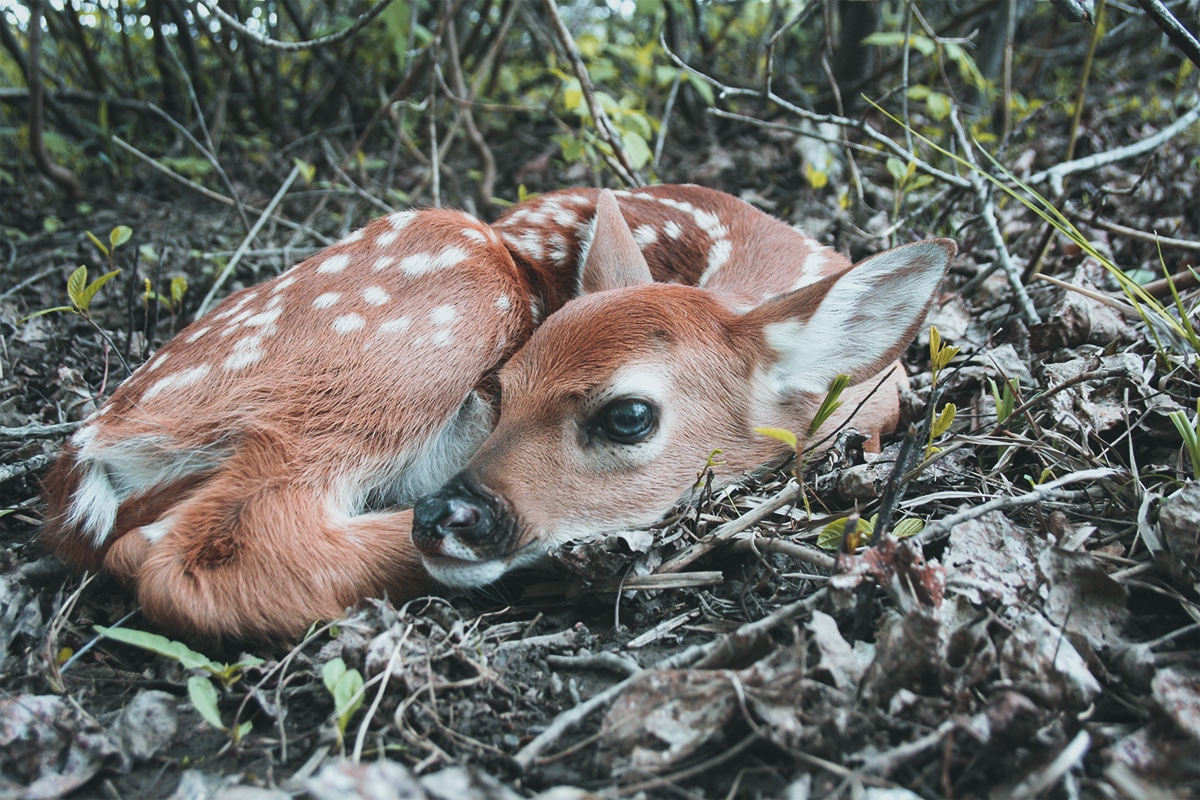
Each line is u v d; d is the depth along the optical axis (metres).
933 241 0.50
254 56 1.14
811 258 0.63
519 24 1.23
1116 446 0.52
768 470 0.54
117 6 1.10
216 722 0.39
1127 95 1.03
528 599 0.48
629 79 1.21
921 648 0.39
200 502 0.48
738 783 0.38
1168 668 0.39
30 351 0.69
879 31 1.04
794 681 0.39
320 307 0.53
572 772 0.39
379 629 0.45
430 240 0.55
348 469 0.51
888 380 0.58
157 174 1.08
